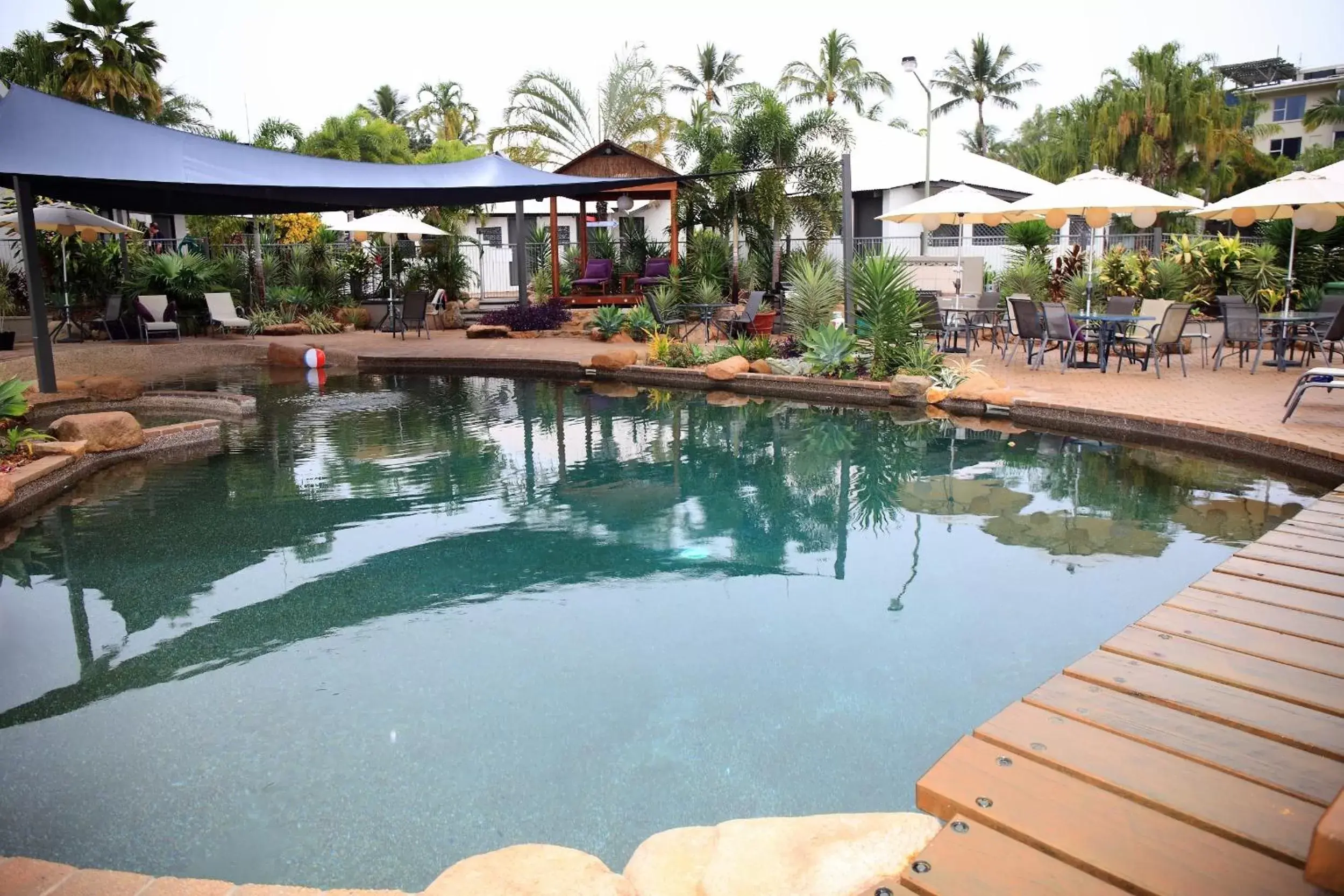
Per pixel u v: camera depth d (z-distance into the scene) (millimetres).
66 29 19703
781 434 8812
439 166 12109
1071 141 34625
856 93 35594
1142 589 4375
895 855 2066
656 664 3695
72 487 6973
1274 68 46750
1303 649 3113
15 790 2848
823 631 3988
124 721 3293
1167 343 10703
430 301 21188
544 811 2684
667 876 2068
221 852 2516
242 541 5543
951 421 9266
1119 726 2572
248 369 14812
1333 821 1561
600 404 10914
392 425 9617
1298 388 7234
